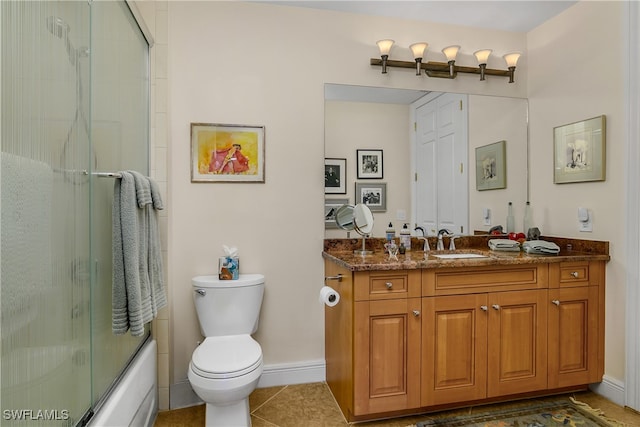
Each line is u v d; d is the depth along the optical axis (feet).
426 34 8.48
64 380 3.64
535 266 6.81
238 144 7.53
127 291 4.58
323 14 7.95
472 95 8.71
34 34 3.18
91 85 4.31
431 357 6.31
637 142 6.57
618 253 6.93
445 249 8.50
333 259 7.00
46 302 3.34
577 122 7.68
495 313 6.60
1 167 2.75
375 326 6.10
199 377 5.34
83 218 4.09
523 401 6.99
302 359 7.86
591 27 7.41
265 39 7.67
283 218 7.76
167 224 7.07
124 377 5.16
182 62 7.29
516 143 8.91
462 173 8.64
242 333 6.85
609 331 7.11
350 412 6.23
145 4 6.97
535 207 8.80
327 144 7.97
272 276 7.72
